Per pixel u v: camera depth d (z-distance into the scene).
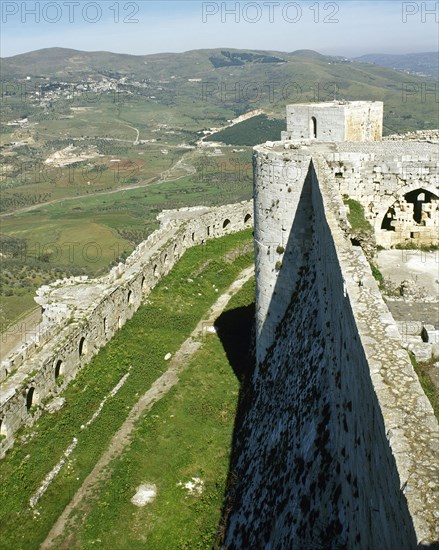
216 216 59.88
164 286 47.94
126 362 36.19
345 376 15.02
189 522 23.56
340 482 15.05
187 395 32.94
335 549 13.94
